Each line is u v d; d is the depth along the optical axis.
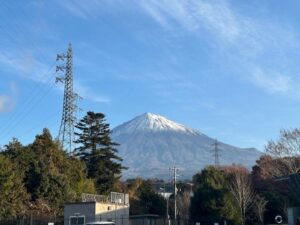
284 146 73.44
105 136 95.19
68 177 76.19
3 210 60.38
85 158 93.94
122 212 65.19
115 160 96.19
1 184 61.91
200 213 77.38
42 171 70.12
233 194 81.31
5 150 72.25
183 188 114.75
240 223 76.94
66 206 58.88
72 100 89.56
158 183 135.62
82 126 95.56
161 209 98.44
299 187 51.50
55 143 79.19
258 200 82.69
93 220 57.59
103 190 90.31
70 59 89.50
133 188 100.94
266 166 82.25
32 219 58.88
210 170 92.06
